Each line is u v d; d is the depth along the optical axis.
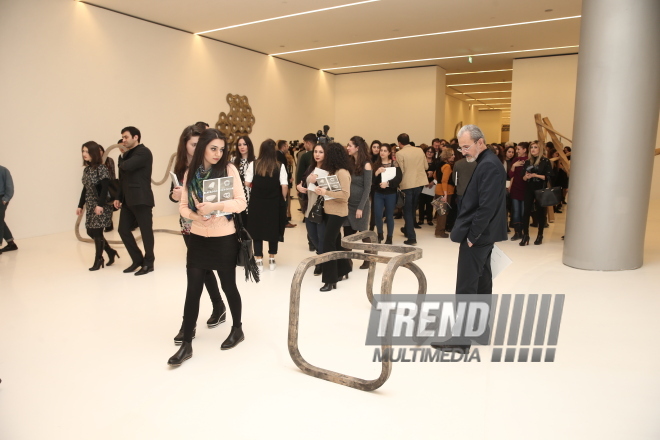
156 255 5.83
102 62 7.93
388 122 14.24
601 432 2.12
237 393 2.54
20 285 4.54
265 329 3.45
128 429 2.21
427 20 8.91
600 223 5.03
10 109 6.71
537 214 6.59
